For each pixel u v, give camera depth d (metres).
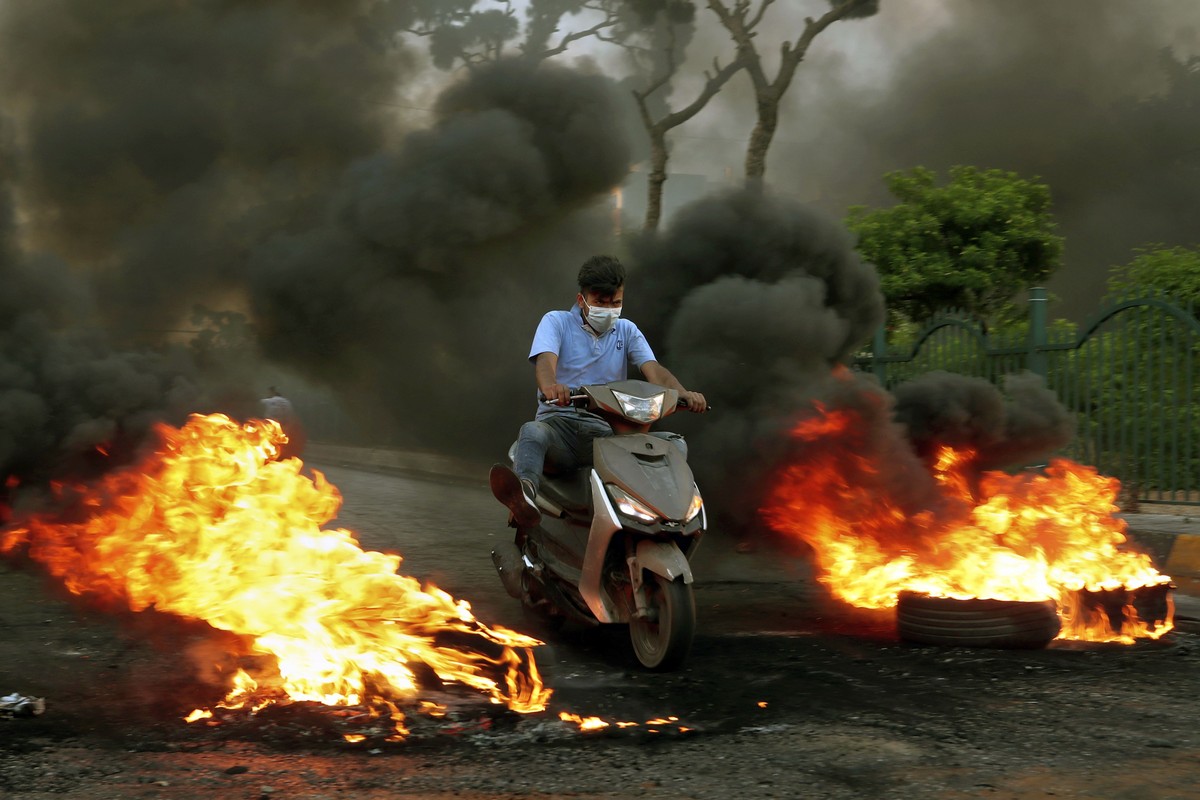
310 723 4.17
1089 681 4.88
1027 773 3.62
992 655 5.41
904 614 5.76
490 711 4.35
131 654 5.30
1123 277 13.19
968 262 15.01
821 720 4.25
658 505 5.03
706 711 4.38
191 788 3.46
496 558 6.14
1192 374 8.94
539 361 5.68
